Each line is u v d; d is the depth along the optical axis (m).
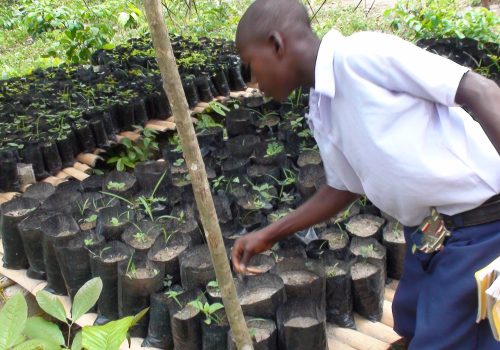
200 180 1.41
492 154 1.59
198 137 3.73
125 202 3.07
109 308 2.43
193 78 4.52
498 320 1.52
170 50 1.29
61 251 2.47
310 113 1.70
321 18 7.71
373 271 2.35
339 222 2.70
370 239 2.55
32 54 7.98
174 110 1.34
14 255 2.78
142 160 4.03
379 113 1.50
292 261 2.35
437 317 1.72
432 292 1.75
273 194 3.04
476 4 7.78
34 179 3.50
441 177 1.55
